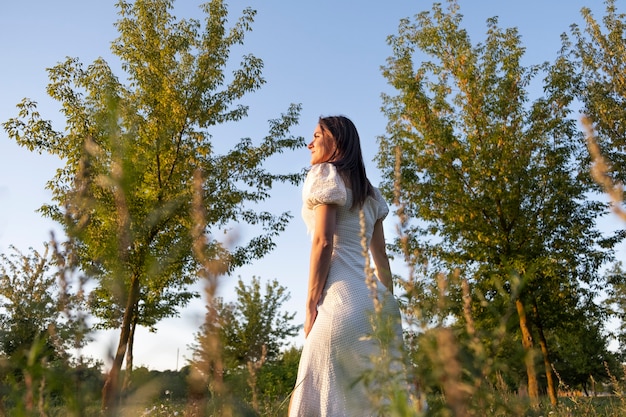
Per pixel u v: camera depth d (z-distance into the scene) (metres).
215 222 11.96
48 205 9.91
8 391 0.57
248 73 13.21
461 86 15.11
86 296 0.61
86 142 0.58
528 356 0.67
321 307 2.18
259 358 0.60
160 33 13.16
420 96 15.05
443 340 0.61
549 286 13.73
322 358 2.08
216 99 12.66
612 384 3.81
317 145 2.47
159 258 0.57
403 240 0.96
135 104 11.59
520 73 15.09
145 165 0.59
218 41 13.10
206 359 0.54
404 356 0.72
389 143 14.77
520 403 0.67
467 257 13.71
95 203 0.59
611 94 14.97
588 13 15.66
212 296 0.54
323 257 2.21
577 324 15.47
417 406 0.66
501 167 13.88
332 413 1.98
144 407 0.53
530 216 14.07
